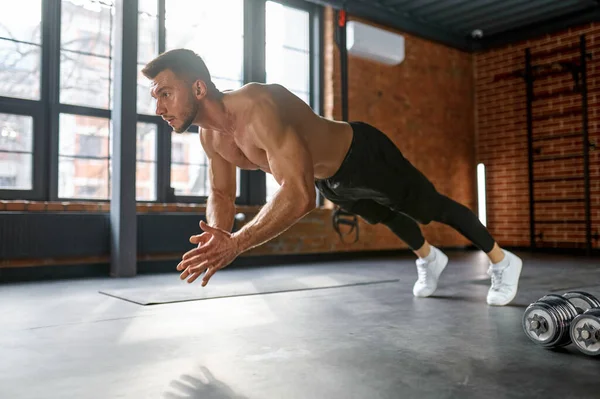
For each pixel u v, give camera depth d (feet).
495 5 22.93
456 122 26.66
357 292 11.35
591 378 5.07
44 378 5.18
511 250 25.07
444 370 5.35
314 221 20.86
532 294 10.77
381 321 8.05
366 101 23.07
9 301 10.35
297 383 4.95
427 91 25.50
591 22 23.09
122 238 15.24
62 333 7.32
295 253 20.20
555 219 24.02
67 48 16.40
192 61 5.89
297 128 6.15
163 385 4.93
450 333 7.14
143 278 14.70
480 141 27.07
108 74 17.13
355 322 7.98
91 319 8.38
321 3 20.42
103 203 16.16
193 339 6.89
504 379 5.04
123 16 15.34
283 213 5.57
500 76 25.86
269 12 21.15
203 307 9.48
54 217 14.69
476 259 20.25
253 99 5.95
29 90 15.80
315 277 14.34
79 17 16.66
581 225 23.11
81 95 16.61
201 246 5.36
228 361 5.77
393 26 23.65
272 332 7.29
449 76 26.48
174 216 16.79
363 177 7.66
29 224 14.30
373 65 23.36
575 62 23.47
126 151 15.38
